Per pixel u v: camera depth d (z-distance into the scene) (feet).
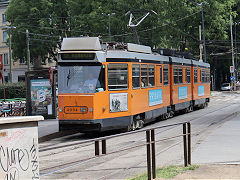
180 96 78.79
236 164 30.37
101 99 49.47
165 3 148.36
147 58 61.05
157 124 66.44
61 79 49.98
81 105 48.78
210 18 164.96
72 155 38.27
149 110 61.62
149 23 149.89
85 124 49.03
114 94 51.44
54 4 167.12
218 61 236.02
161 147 42.27
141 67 58.54
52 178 28.48
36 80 73.61
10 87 116.98
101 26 151.94
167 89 70.85
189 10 155.43
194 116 79.20
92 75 49.34
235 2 192.03
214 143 42.19
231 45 212.64
